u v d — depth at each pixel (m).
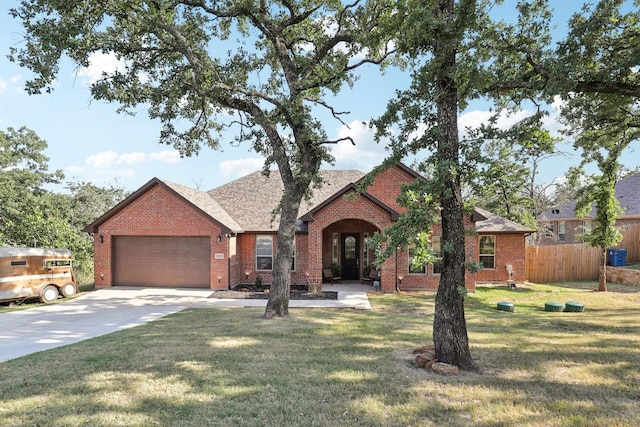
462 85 6.99
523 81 7.47
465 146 6.98
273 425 4.46
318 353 7.58
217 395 5.36
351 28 12.68
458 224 6.89
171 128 13.91
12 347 8.58
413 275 18.25
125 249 19.28
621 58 7.70
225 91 11.66
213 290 18.17
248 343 8.38
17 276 14.58
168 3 10.88
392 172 18.91
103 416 4.69
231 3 12.20
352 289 18.25
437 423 4.51
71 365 6.80
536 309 13.97
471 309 13.82
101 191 36.12
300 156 13.77
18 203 27.08
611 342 8.59
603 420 4.55
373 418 4.64
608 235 17.31
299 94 12.47
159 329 10.09
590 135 12.81
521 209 28.05
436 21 6.15
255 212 20.97
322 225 17.66
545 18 7.83
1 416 4.69
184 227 18.52
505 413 4.77
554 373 6.40
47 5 9.37
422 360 6.71
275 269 12.09
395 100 7.38
